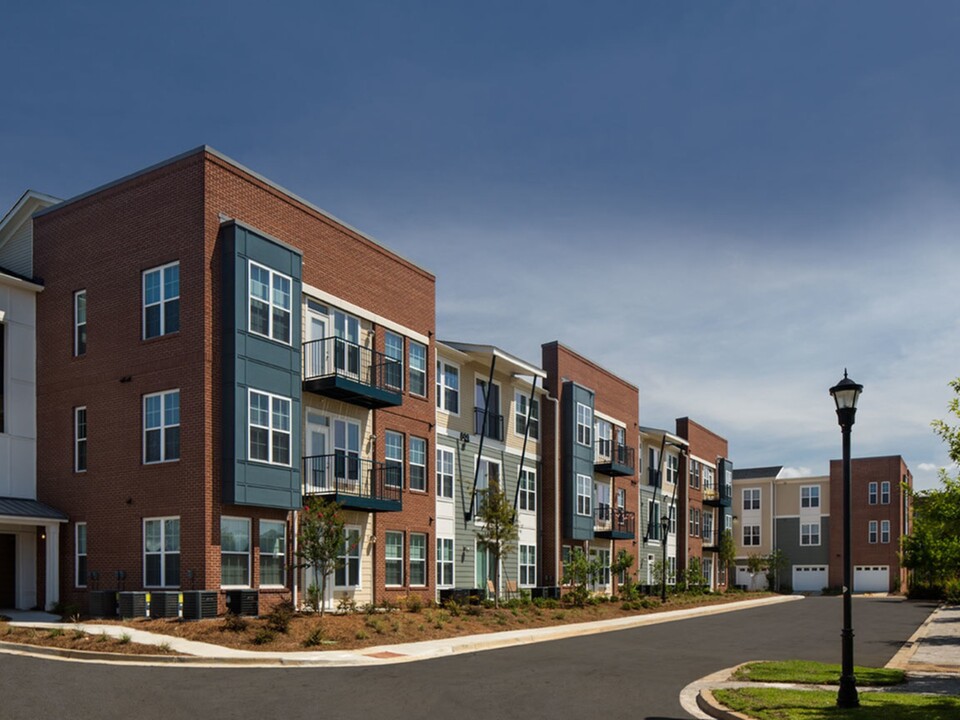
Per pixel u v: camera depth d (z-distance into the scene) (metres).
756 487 80.56
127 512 23.16
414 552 30.25
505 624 27.30
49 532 24.25
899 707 13.18
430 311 32.19
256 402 23.08
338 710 12.58
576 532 41.28
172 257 23.22
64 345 25.19
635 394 51.50
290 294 24.67
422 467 31.20
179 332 22.83
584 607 36.31
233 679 14.80
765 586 78.38
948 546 19.61
